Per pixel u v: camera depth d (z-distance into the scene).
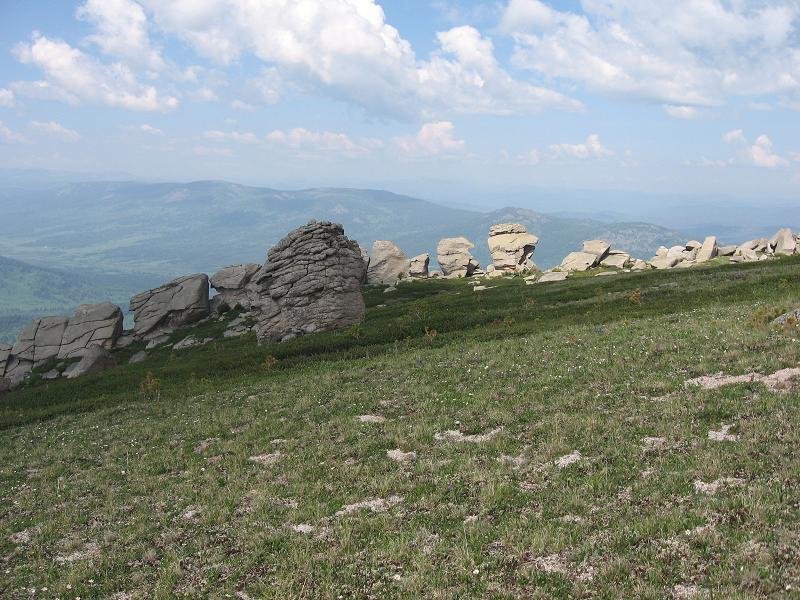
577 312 55.31
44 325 93.44
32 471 27.06
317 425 26.08
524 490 15.62
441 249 145.50
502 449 18.98
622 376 25.45
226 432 27.77
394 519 14.88
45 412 45.09
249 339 79.25
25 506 21.52
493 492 15.34
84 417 39.97
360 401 29.09
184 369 55.47
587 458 17.05
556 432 19.42
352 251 74.06
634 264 117.50
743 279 61.19
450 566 12.13
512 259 136.88
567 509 13.92
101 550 16.36
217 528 16.42
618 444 17.38
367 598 11.50
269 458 22.69
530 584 11.05
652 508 13.05
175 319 97.38
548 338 39.59
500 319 57.19
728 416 18.33
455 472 17.53
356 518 15.21
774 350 25.11
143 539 16.59
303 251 71.62
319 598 11.69
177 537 16.23
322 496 17.55
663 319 40.59
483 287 107.19
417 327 57.25
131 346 91.31
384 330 57.75
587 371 27.47
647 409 20.22
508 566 11.82
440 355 39.12
